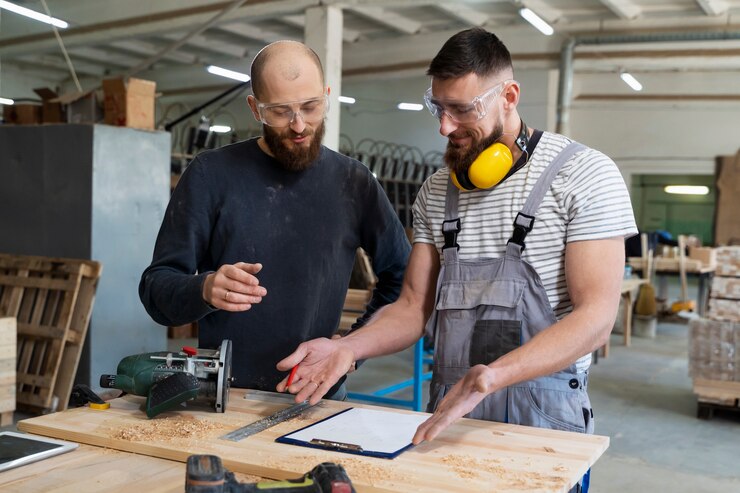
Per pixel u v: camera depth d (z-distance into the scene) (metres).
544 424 1.51
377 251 1.93
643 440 4.19
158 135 4.79
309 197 1.82
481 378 1.25
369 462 1.20
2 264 4.68
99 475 1.17
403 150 13.62
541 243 1.53
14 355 4.08
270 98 1.63
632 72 12.46
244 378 1.79
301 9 7.59
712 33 8.88
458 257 1.62
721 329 4.53
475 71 1.43
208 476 0.88
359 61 11.14
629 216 1.50
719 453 3.97
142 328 4.77
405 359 6.52
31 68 13.77
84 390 1.56
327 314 1.88
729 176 12.04
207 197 1.75
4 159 4.78
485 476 1.14
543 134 1.58
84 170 4.48
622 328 7.94
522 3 8.13
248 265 1.39
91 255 4.48
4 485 1.11
